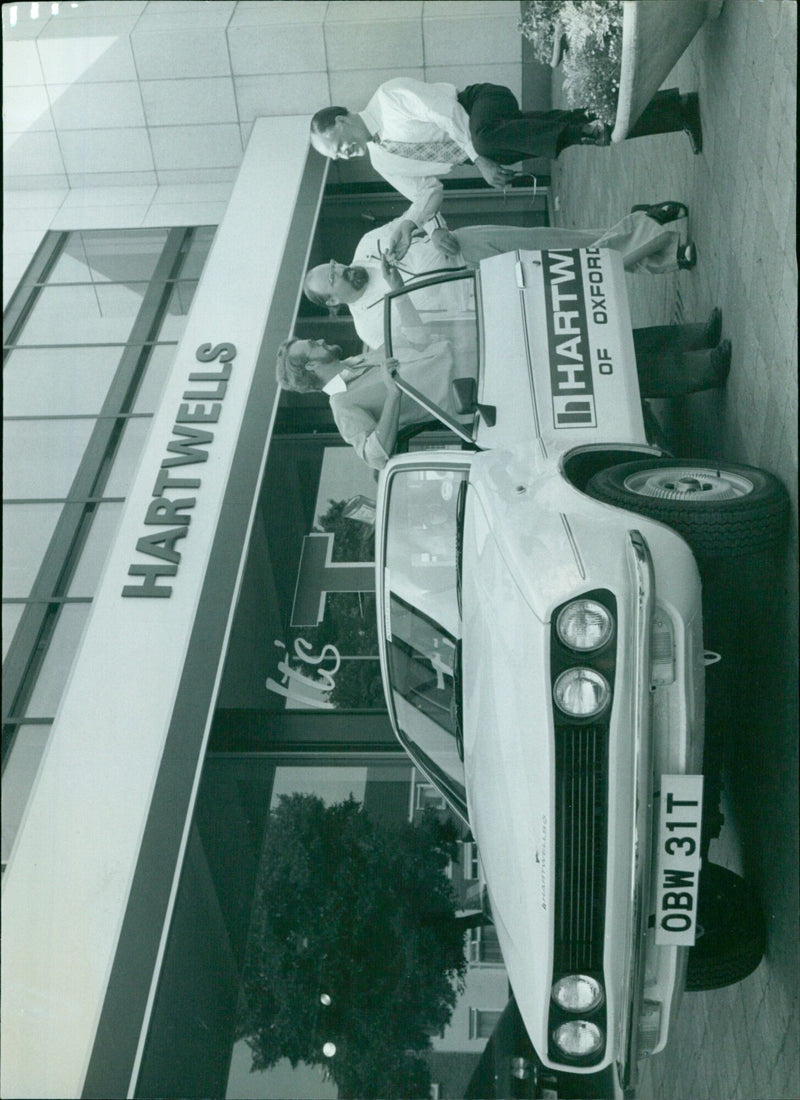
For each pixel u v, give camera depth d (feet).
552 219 26.58
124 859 16.63
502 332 12.10
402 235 14.33
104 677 19.27
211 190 30.50
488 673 10.08
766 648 10.01
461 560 11.46
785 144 10.09
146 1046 14.53
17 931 15.55
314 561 21.08
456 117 13.89
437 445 22.57
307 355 14.40
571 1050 8.93
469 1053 14.23
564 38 12.14
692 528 9.21
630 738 8.68
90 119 28.32
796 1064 9.08
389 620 13.51
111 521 24.85
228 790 17.71
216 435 23.53
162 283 29.48
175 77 27.96
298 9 25.45
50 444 26.58
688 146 14.35
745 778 10.88
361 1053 14.32
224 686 19.24
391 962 15.15
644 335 12.58
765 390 10.57
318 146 14.62
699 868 8.91
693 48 13.74
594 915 8.80
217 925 15.84
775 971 9.78
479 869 16.05
